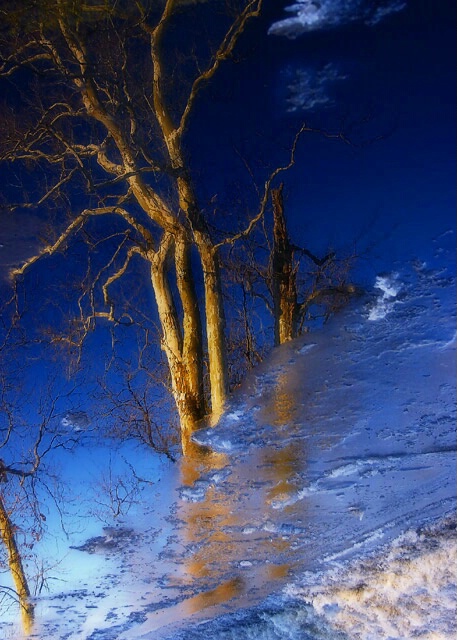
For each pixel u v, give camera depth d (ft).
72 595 35.06
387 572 30.01
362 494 34.99
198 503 38.60
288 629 28.96
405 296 53.16
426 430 38.45
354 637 27.76
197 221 60.85
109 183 56.95
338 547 32.24
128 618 32.01
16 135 63.52
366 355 46.73
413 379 42.86
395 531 32.07
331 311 55.57
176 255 61.87
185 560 34.63
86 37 60.80
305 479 37.17
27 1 58.54
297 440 40.40
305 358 48.39
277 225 64.23
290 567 31.94
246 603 30.60
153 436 60.80
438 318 49.06
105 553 37.27
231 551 33.81
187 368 59.88
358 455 37.78
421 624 27.45
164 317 62.23
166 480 42.22
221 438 43.39
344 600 29.35
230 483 38.91
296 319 62.03
